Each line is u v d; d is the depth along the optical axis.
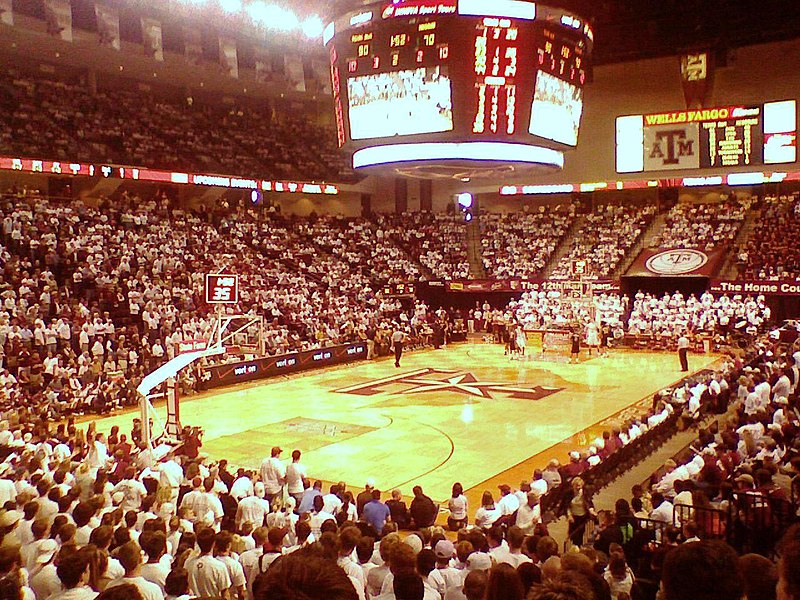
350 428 19.69
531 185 43.97
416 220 45.62
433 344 35.28
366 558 6.73
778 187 41.06
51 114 36.78
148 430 16.36
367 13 20.59
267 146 44.62
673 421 17.81
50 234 30.19
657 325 33.66
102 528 6.90
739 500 8.79
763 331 32.44
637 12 37.84
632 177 40.94
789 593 2.38
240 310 30.47
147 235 33.88
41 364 22.75
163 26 37.44
